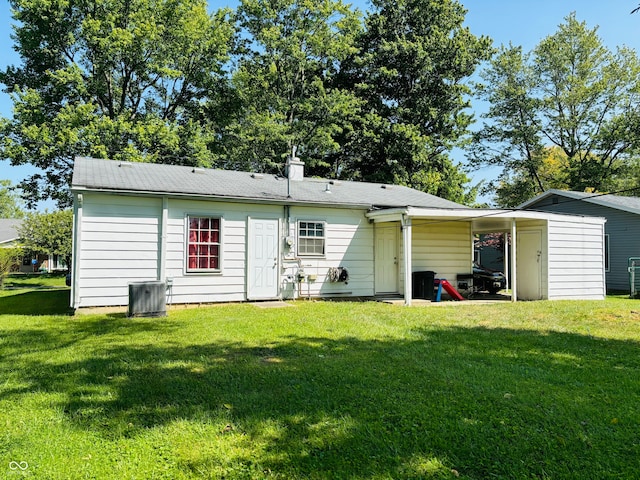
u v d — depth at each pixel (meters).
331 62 27.12
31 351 5.60
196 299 10.25
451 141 26.30
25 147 19.70
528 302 11.67
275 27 23.98
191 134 21.80
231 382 4.32
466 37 25.84
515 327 7.68
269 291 11.16
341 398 3.85
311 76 26.81
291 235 11.48
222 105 24.64
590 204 18.94
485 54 26.05
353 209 12.34
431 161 25.94
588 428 3.29
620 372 4.80
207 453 2.86
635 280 17.03
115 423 3.32
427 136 25.28
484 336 6.77
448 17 26.84
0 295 14.57
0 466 2.68
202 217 10.37
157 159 20.41
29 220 28.08
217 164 25.17
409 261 10.89
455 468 2.70
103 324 7.54
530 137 28.67
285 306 10.05
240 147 24.11
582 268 13.13
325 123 25.44
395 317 8.57
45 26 20.16
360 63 25.98
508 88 28.92
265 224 11.16
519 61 28.86
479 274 14.64
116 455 2.83
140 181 10.19
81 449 2.90
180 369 4.77
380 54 26.09
